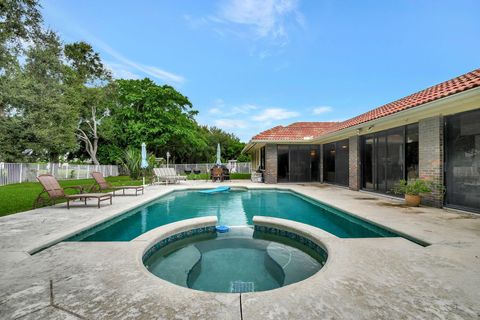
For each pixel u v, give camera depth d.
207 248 5.05
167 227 5.20
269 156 16.17
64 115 16.16
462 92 5.49
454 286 2.66
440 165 7.19
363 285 2.69
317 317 2.14
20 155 16.98
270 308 2.28
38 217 6.03
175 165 31.59
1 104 12.54
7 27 6.37
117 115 28.34
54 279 2.85
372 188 10.87
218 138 43.41
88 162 31.47
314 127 19.39
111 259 3.44
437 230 4.79
